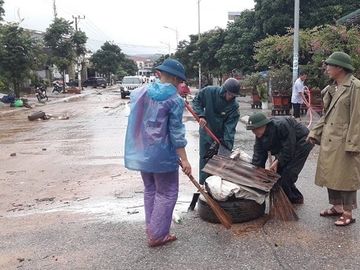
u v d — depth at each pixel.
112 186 6.47
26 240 4.39
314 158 8.27
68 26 40.88
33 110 23.30
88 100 31.36
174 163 4.01
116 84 78.88
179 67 3.98
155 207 4.09
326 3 21.59
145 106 3.94
